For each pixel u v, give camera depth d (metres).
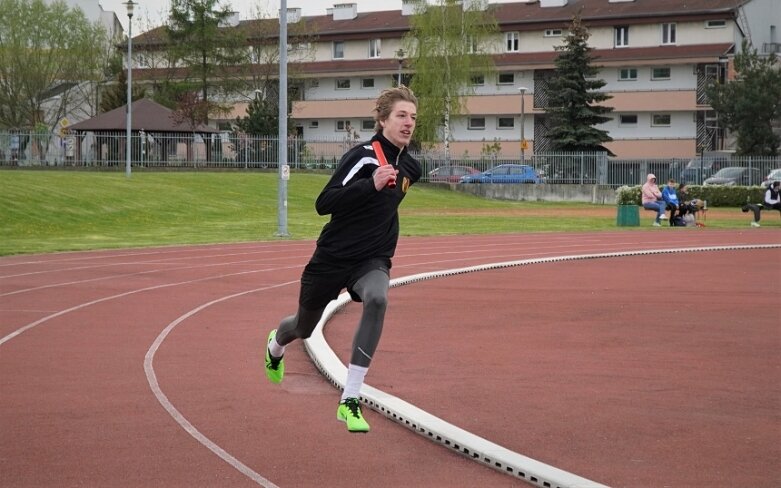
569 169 55.34
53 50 69.25
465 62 65.56
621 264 20.61
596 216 40.12
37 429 6.93
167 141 54.44
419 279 17.27
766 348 10.41
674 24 69.25
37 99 69.94
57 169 49.47
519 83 73.06
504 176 56.12
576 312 13.22
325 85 78.50
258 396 8.05
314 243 25.55
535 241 27.06
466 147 74.56
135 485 5.66
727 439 6.66
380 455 6.30
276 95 75.19
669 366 9.37
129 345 10.52
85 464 6.08
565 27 71.62
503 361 9.60
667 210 36.59
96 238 26.95
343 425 7.08
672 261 21.36
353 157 6.29
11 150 51.94
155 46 73.94
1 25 68.69
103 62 73.94
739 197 48.25
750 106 61.38
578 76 61.66
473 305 13.91
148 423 7.12
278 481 5.75
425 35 66.38
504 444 6.53
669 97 68.31
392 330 11.60
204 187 42.84
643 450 6.38
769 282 17.11
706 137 68.56
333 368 8.80
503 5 78.81
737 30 69.75
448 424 6.81
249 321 12.37
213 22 67.12
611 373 9.01
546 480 5.57
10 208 30.47
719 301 14.45
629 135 70.69
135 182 40.94
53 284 16.23
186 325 11.98
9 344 10.55
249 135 60.91
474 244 25.91
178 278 17.34
